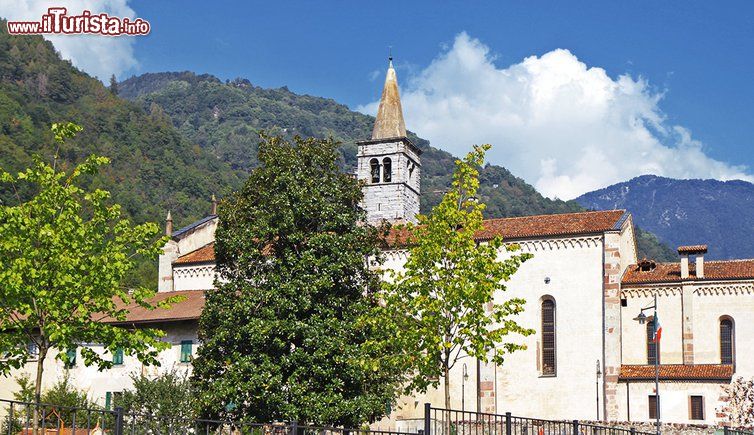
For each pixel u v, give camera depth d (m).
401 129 86.19
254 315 45.34
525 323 65.50
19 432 36.72
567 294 64.88
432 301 43.12
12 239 34.50
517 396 64.81
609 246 64.38
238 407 45.06
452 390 66.44
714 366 62.03
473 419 64.75
